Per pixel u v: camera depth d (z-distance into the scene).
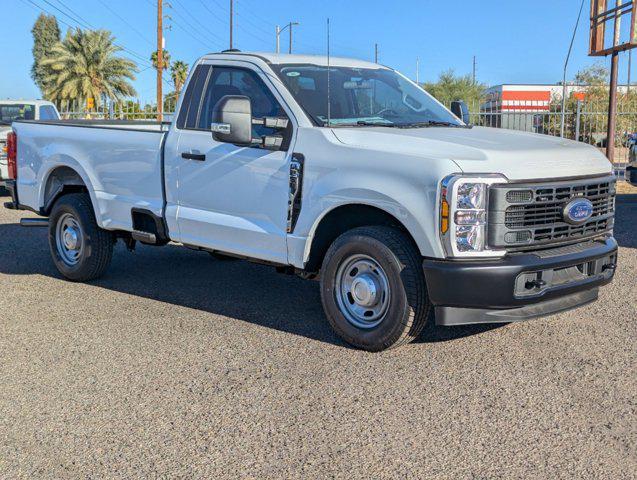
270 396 4.30
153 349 5.17
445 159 4.55
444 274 4.51
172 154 6.16
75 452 3.64
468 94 42.16
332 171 5.05
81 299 6.57
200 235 6.01
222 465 3.49
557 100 31.89
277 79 5.61
